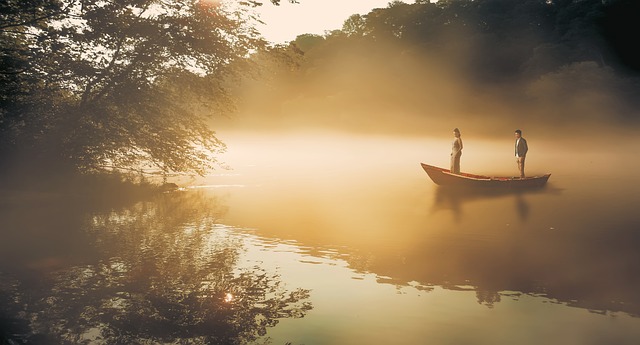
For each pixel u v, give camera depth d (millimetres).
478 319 6520
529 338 5938
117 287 7715
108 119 18844
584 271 8633
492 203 16625
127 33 18391
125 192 18766
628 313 6699
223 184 22625
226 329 6219
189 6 19625
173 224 12812
